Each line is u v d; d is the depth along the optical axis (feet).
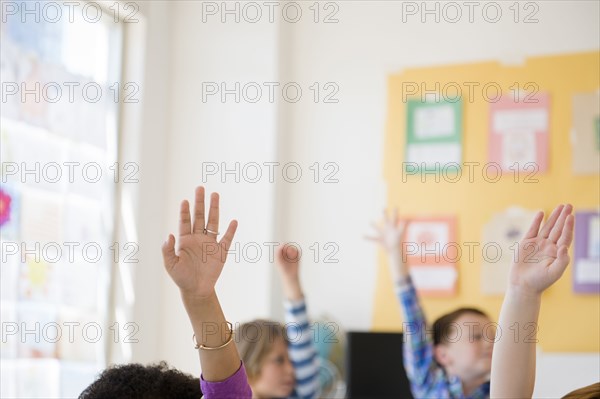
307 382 12.95
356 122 18.44
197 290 6.01
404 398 16.31
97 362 16.80
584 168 17.07
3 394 14.46
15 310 14.80
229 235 6.17
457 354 12.05
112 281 17.35
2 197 14.53
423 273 17.67
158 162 18.25
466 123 17.81
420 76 18.19
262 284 17.85
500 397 6.07
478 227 17.53
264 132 18.13
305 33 18.94
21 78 15.06
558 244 6.09
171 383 6.40
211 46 18.61
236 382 6.07
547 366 16.60
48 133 15.70
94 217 16.93
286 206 18.61
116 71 17.72
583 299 16.67
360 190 18.28
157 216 18.11
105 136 17.31
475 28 17.95
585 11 17.39
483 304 17.30
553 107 17.35
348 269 18.12
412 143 18.08
